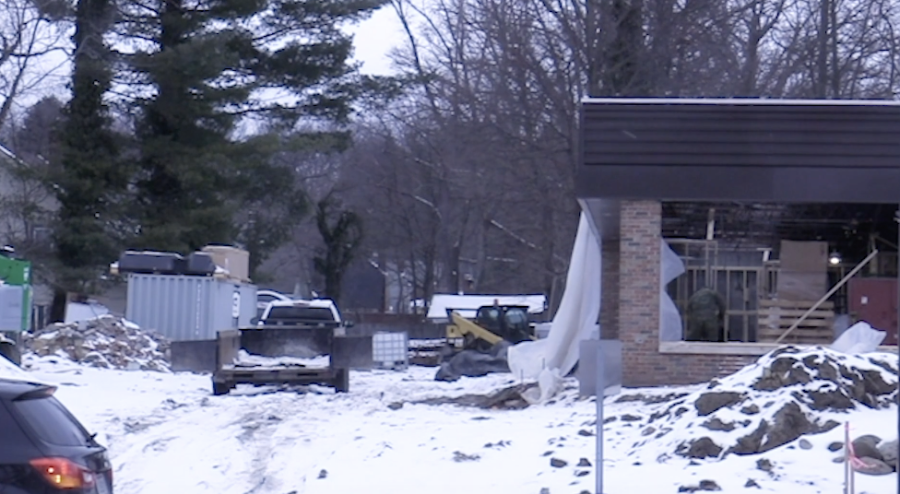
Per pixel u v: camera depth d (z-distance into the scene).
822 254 24.12
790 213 24.02
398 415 20.12
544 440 15.85
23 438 8.17
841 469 12.25
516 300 49.00
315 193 70.12
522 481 12.96
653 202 22.27
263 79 44.19
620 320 22.52
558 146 37.66
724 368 22.28
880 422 13.81
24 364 27.14
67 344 30.27
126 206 43.34
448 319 43.28
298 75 44.44
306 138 44.03
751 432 13.73
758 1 39.19
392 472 13.74
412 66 50.72
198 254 35.34
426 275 63.34
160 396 23.53
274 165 46.62
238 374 24.52
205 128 43.44
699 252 24.36
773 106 21.52
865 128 21.39
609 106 21.69
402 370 35.97
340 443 16.36
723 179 21.48
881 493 11.26
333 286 61.06
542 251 46.38
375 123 59.84
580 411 19.56
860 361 15.69
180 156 42.53
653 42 35.59
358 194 63.88
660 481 12.30
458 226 61.25
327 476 13.52
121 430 18.00
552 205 39.25
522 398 21.78
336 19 44.69
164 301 34.81
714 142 21.53
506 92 37.84
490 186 43.34
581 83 36.75
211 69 41.31
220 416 20.08
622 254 22.36
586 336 24.92
